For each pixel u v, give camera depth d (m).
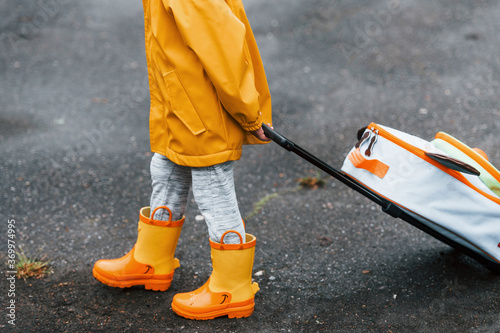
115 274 2.56
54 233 3.27
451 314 2.42
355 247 3.07
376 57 6.14
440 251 2.96
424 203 2.32
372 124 2.38
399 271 2.79
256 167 4.20
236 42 1.98
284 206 3.61
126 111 5.26
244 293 2.40
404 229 3.23
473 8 7.16
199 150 2.17
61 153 4.41
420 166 2.30
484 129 4.53
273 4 7.84
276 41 6.73
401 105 5.11
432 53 6.11
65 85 5.79
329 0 7.82
